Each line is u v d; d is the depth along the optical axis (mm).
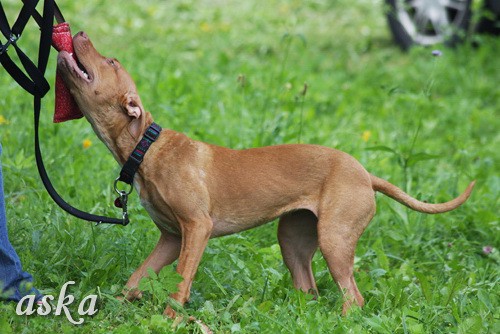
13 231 8578
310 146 8250
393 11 18781
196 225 7656
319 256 9469
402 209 10422
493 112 15617
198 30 20016
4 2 19922
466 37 17938
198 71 16109
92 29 19156
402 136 13633
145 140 7672
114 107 7648
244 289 8320
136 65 15688
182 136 7879
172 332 7098
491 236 10305
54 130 11562
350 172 8055
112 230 8852
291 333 7207
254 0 22938
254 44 18984
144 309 7633
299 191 8094
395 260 9797
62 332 7207
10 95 12828
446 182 11742
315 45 19406
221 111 13328
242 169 8008
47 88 7504
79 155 11031
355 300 7957
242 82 11812
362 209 7988
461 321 7691
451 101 15586
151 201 7777
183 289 7578
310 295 7992
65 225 8812
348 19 21484
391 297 8250
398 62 18266
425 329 7605
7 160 10375
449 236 10281
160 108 13008
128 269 8297
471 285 8648
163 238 8133
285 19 21250
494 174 12633
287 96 13781
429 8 18266
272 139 11734
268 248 9133
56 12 7727
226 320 7527
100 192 10289
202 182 7762
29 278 7527
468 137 14227
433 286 8859
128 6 21375
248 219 8070
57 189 10234
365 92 15828
